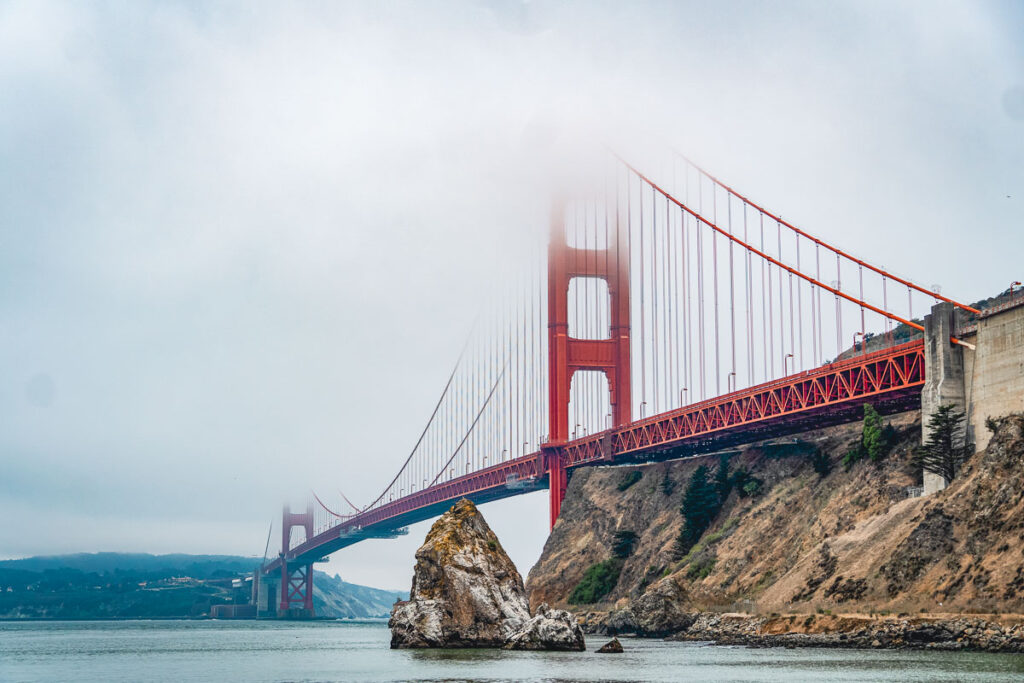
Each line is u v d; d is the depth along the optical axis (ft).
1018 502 352.08
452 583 360.89
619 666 303.07
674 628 467.93
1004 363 387.75
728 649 372.99
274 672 327.47
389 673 295.28
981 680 246.06
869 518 422.82
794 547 454.81
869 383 445.37
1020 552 337.31
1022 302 382.42
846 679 256.11
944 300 418.10
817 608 388.57
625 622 490.90
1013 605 327.06
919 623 342.85
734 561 479.41
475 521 371.76
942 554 363.97
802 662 306.76
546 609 359.05
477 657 332.80
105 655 457.68
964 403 404.77
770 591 431.43
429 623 359.05
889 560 378.73
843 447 497.46
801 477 501.15
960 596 344.49
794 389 478.18
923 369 423.64
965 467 389.80
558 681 264.93
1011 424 373.40
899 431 458.91
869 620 360.69
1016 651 313.94
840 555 407.64
